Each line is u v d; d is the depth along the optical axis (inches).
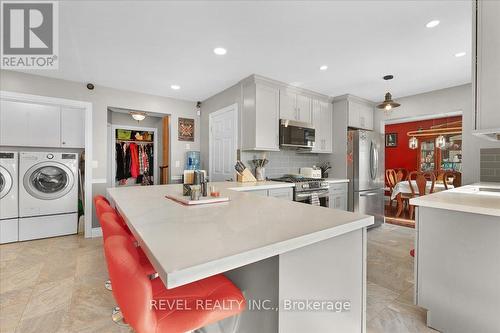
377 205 166.9
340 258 41.3
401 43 93.3
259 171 142.4
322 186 142.4
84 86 137.4
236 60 108.7
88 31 84.8
